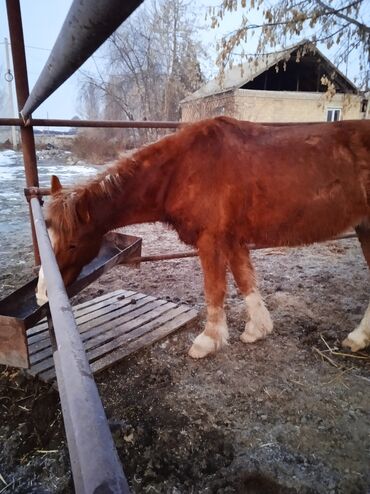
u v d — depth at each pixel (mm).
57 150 20516
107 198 1903
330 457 1404
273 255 3803
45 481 1332
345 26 4887
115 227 2047
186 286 2996
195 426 1558
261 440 1484
